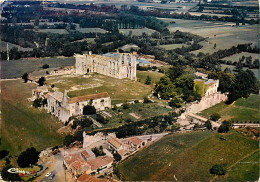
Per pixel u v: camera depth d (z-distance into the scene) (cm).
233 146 19412
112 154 19588
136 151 19762
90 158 19138
